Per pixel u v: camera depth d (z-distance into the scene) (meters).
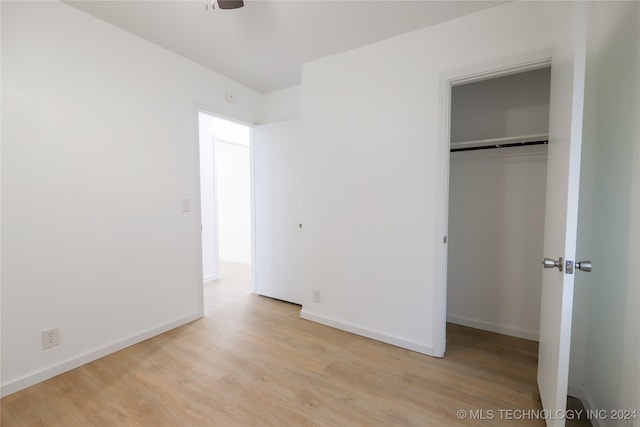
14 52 1.70
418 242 2.19
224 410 1.60
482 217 2.57
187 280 2.69
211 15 1.98
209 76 2.79
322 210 2.64
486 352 2.21
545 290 1.60
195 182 2.71
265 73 2.88
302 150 2.73
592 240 1.59
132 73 2.24
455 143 2.38
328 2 1.83
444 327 2.16
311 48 2.41
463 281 2.68
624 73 1.33
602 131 1.50
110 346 2.16
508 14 1.83
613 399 1.37
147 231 2.38
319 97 2.60
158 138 2.42
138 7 1.91
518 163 2.41
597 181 1.54
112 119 2.13
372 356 2.15
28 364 1.79
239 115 3.12
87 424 1.50
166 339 2.38
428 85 2.10
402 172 2.23
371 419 1.55
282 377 1.89
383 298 2.36
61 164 1.90
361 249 2.45
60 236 1.91
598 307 1.53
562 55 1.39
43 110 1.81
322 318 2.69
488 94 2.52
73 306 1.98
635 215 1.23
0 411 1.58
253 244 3.52
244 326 2.64
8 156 1.69
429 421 1.53
